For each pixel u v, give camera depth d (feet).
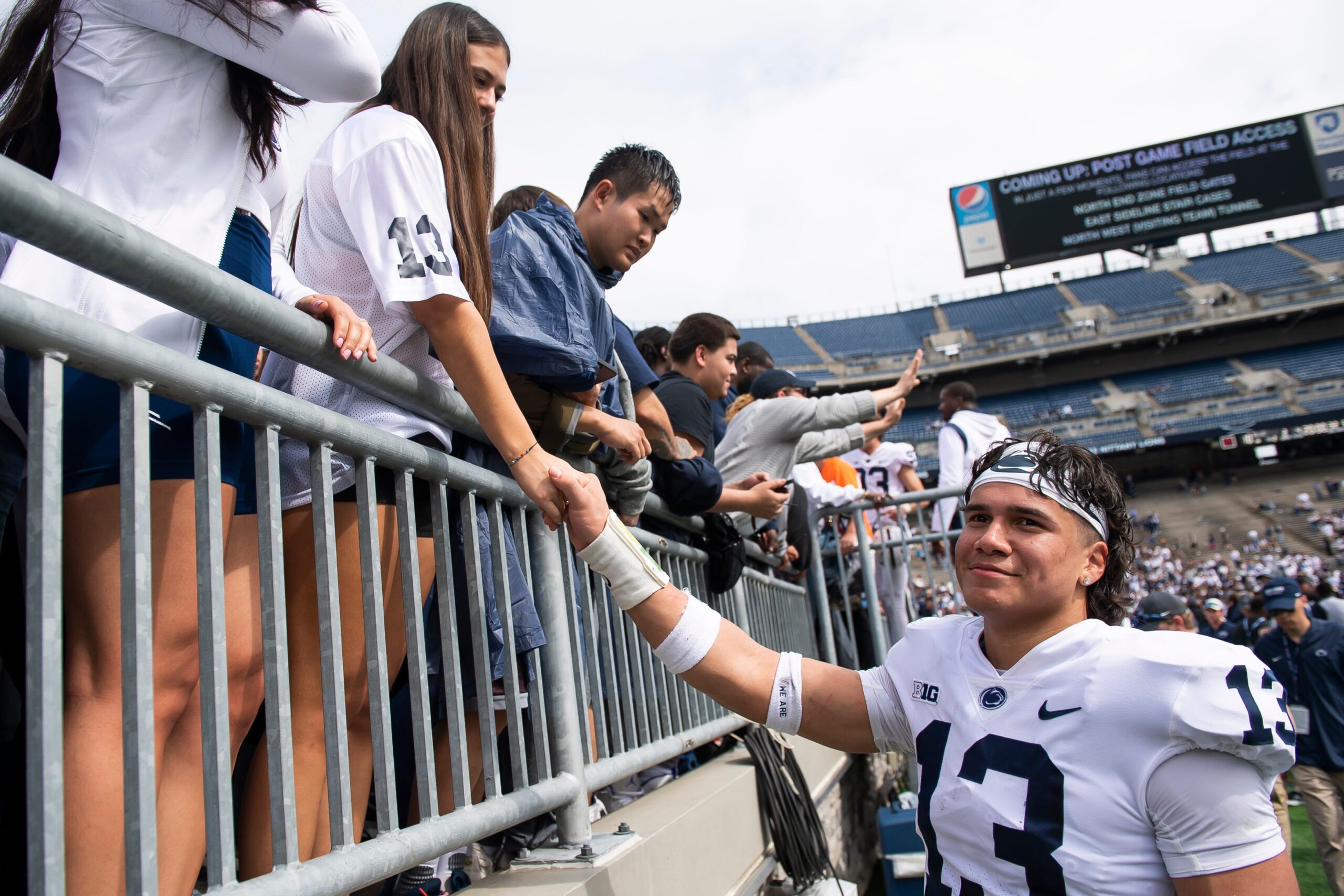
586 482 4.77
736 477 11.87
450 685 4.61
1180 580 85.61
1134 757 3.66
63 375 3.07
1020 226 104.12
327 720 3.73
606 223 7.36
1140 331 106.11
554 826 6.13
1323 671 16.60
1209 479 106.73
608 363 6.75
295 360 3.89
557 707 5.60
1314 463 103.76
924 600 27.89
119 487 3.37
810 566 16.85
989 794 3.81
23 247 3.44
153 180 3.76
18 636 3.68
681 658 4.76
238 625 3.98
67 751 3.26
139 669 2.76
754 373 16.51
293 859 3.32
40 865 2.37
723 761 9.48
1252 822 3.60
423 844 4.03
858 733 4.66
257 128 4.19
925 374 110.83
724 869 7.36
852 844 14.99
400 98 5.04
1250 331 107.65
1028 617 3.99
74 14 3.77
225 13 3.82
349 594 4.51
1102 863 3.64
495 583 5.18
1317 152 99.81
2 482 3.31
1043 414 107.96
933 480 102.53
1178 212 101.60
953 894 3.91
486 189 5.36
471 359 4.50
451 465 4.75
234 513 3.99
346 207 4.66
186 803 3.69
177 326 3.59
